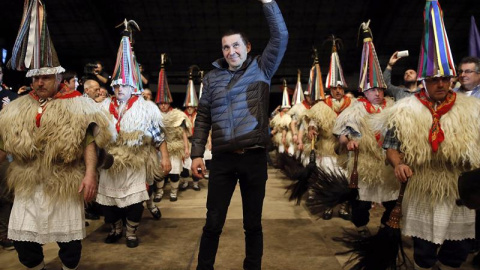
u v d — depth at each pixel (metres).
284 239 4.00
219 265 3.28
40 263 2.63
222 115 2.58
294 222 4.70
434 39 2.44
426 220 2.42
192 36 17.12
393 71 18.41
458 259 2.47
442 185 2.34
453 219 2.38
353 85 18.86
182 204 5.96
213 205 2.63
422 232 2.44
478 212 2.67
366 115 3.77
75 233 2.53
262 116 2.57
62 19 15.38
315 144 5.53
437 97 2.42
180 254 3.61
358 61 18.55
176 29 16.67
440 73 2.36
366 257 2.67
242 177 2.63
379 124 2.78
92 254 3.62
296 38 17.39
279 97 20.36
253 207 2.65
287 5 15.52
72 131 2.43
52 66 2.52
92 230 4.48
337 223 4.64
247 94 2.57
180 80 19.72
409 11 15.02
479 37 4.09
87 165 2.48
